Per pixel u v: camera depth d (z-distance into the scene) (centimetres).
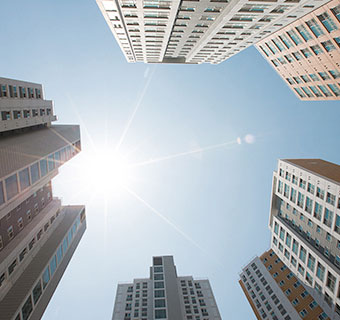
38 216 5150
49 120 5488
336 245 3781
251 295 6419
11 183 3494
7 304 3569
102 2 3403
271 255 6406
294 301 5050
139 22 4081
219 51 5934
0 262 3578
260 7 3503
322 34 4303
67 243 5816
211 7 3578
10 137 4184
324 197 3950
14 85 4212
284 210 5372
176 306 7525
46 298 4559
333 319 3709
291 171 4912
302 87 6284
